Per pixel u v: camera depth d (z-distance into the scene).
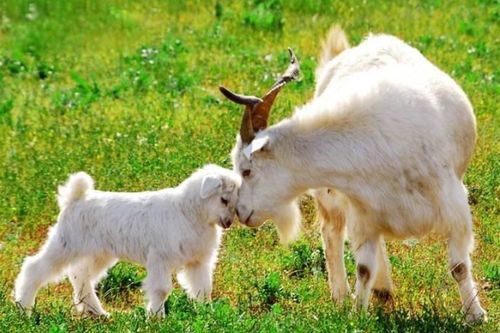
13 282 13.61
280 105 19.00
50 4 28.45
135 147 17.67
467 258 11.84
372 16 26.41
